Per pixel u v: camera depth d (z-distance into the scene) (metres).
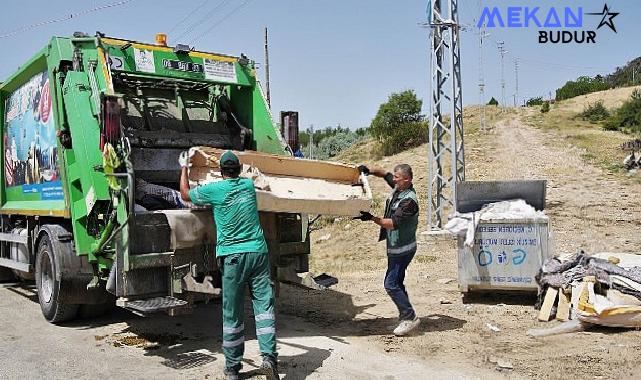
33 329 6.73
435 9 14.70
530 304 7.30
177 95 7.70
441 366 5.23
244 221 4.91
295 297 8.22
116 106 5.63
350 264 11.84
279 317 7.10
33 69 7.62
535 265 7.06
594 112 48.31
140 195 6.02
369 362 5.37
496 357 5.42
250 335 6.36
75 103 6.29
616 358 5.21
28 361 5.52
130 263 5.32
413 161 31.03
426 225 16.33
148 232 5.43
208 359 5.54
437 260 11.25
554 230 13.88
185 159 5.34
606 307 5.92
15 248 8.41
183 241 5.55
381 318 6.97
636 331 5.91
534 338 5.96
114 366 5.36
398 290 6.14
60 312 6.78
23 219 8.46
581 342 5.73
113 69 6.62
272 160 5.87
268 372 4.71
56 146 6.86
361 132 55.50
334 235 16.38
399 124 40.78
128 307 5.31
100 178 5.88
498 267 7.19
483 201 7.86
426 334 6.20
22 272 8.48
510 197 7.80
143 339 6.23
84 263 6.69
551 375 4.91
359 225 16.83
